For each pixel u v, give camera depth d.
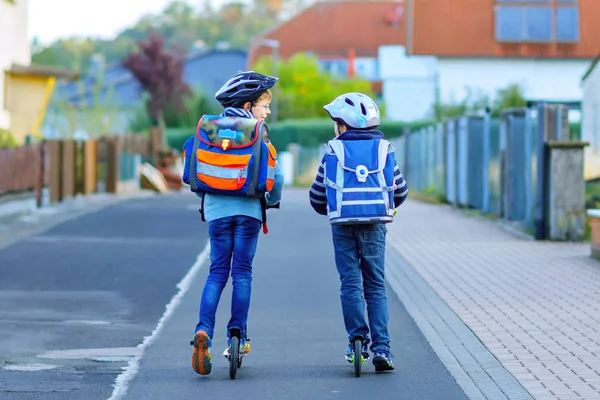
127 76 159.50
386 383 12.34
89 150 51.19
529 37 83.62
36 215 39.12
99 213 40.94
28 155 40.69
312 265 24.44
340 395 11.74
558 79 84.12
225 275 12.83
